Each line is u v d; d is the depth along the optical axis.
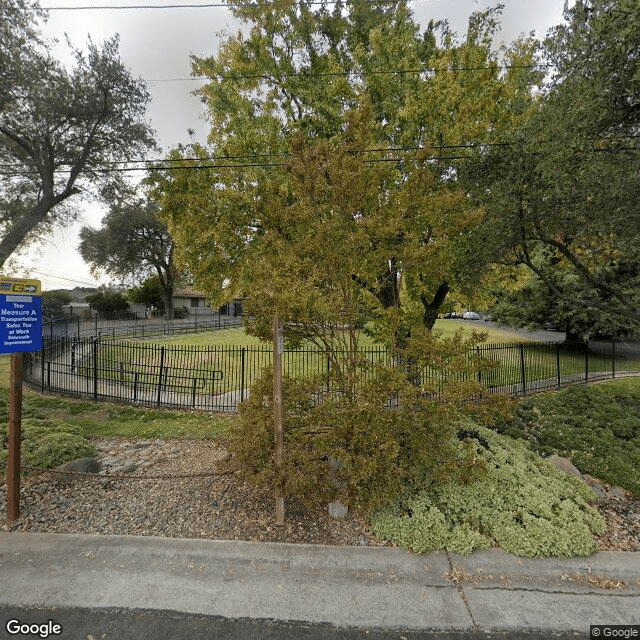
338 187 4.07
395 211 4.38
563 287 14.48
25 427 6.57
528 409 7.99
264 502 4.25
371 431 3.84
